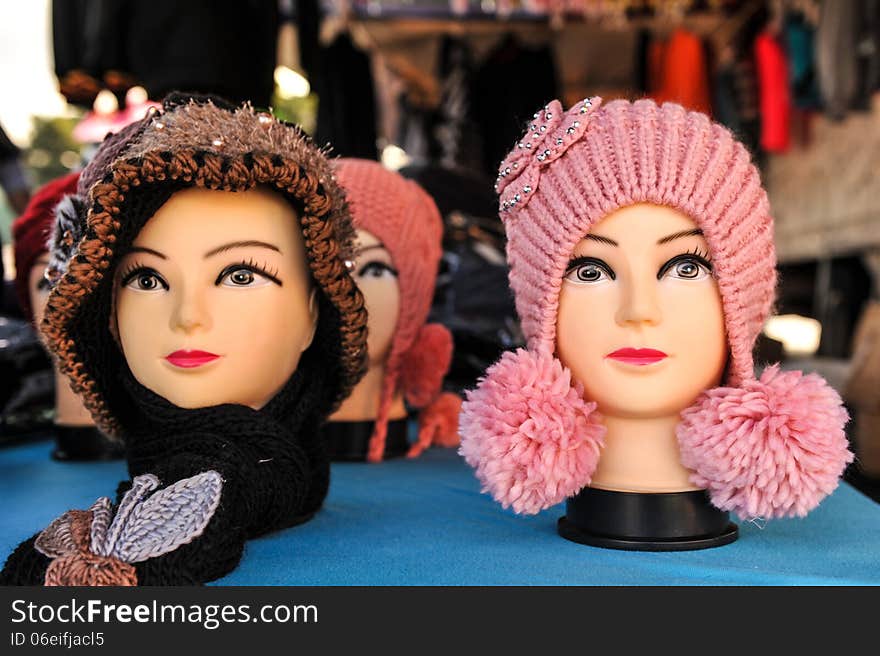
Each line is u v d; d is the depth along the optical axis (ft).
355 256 4.30
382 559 3.56
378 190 5.69
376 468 5.74
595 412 3.83
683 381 3.63
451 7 14.24
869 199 13.70
